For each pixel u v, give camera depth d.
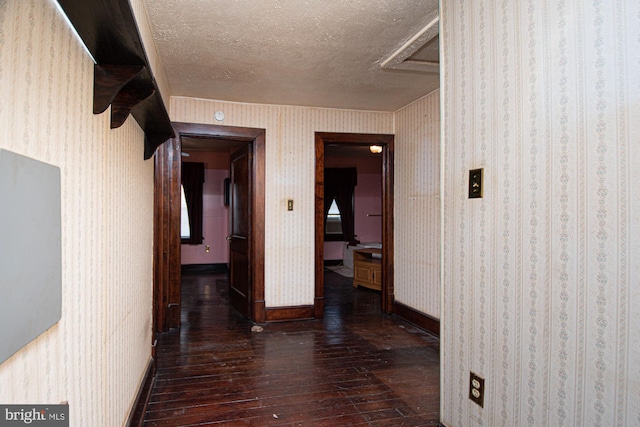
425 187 3.87
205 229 7.61
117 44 1.14
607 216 1.17
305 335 3.68
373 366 2.94
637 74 1.08
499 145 1.57
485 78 1.64
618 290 1.14
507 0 1.52
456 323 1.85
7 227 0.69
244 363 2.97
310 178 4.24
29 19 0.81
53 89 0.94
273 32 2.44
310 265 4.26
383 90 3.65
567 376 1.29
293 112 4.18
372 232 8.41
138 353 2.16
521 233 1.47
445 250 1.92
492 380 1.62
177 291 3.87
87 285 1.22
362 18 2.26
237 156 4.66
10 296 0.70
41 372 0.88
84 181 1.18
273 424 2.11
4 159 0.68
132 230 1.97
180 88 3.58
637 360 1.09
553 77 1.34
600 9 1.18
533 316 1.42
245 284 4.26
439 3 1.93
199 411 2.24
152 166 2.74
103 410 1.42
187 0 2.06
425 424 2.13
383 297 4.52
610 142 1.15
